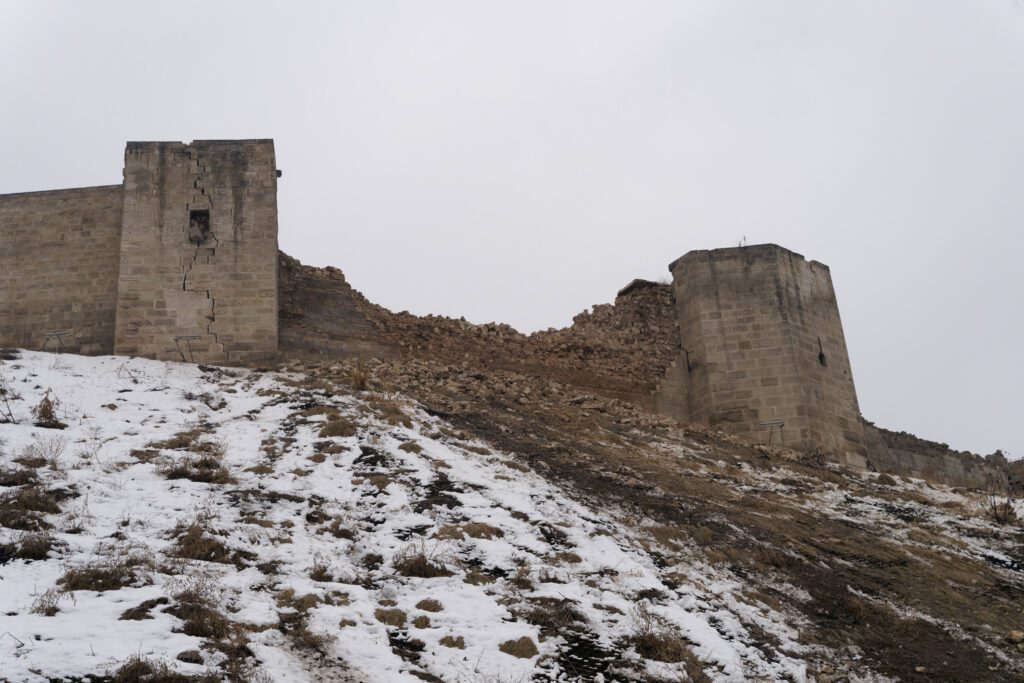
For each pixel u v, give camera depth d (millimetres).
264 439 17766
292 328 24219
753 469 22297
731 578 15008
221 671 9766
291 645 10781
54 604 10266
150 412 18969
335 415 18938
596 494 17750
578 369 26969
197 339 22906
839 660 12984
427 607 11961
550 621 11984
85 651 9469
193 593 11109
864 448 27109
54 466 14930
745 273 28094
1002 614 15273
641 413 25672
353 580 12656
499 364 26234
